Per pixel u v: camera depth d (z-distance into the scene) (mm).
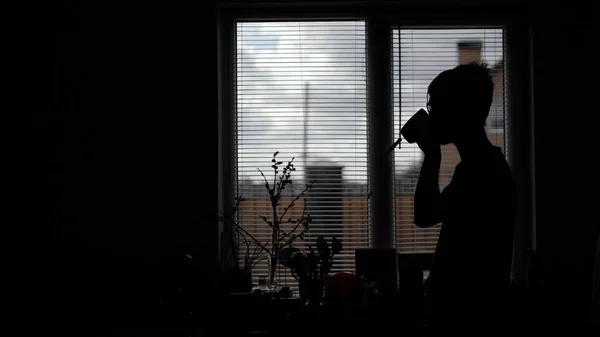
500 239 1302
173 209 2342
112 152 2354
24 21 2361
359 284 2188
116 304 2203
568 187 2350
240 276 2275
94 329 2096
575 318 2088
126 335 2055
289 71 2531
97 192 2346
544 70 2371
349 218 2510
